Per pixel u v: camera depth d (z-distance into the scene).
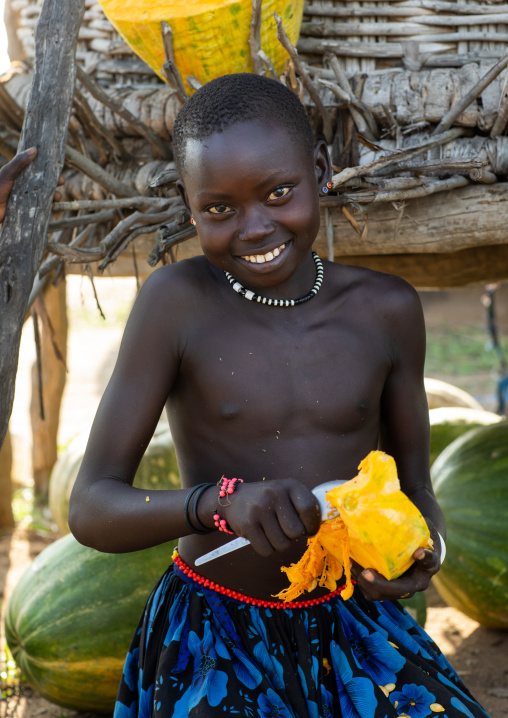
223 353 1.88
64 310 5.69
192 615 1.86
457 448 3.57
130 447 1.87
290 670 1.81
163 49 2.37
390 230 2.61
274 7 2.33
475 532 3.32
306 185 1.76
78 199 2.81
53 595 3.03
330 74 2.66
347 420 1.90
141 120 2.73
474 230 2.53
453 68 2.64
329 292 1.98
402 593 1.59
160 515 1.69
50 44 2.05
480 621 3.47
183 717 1.66
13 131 2.74
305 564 1.66
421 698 1.77
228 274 1.94
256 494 1.58
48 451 5.93
